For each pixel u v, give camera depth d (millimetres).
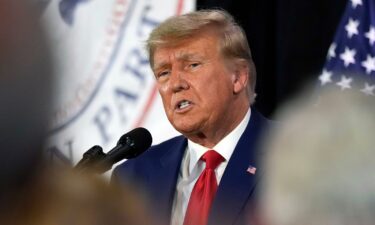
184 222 3623
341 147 1222
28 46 1096
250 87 4000
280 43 5707
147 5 5609
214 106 3824
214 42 3893
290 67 5695
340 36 5699
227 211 3539
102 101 5570
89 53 5598
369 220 1204
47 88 1104
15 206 1109
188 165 3900
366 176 1206
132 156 3232
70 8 5586
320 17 5719
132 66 5574
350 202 1204
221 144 3848
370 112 1282
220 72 3873
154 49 3926
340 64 5672
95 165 3023
